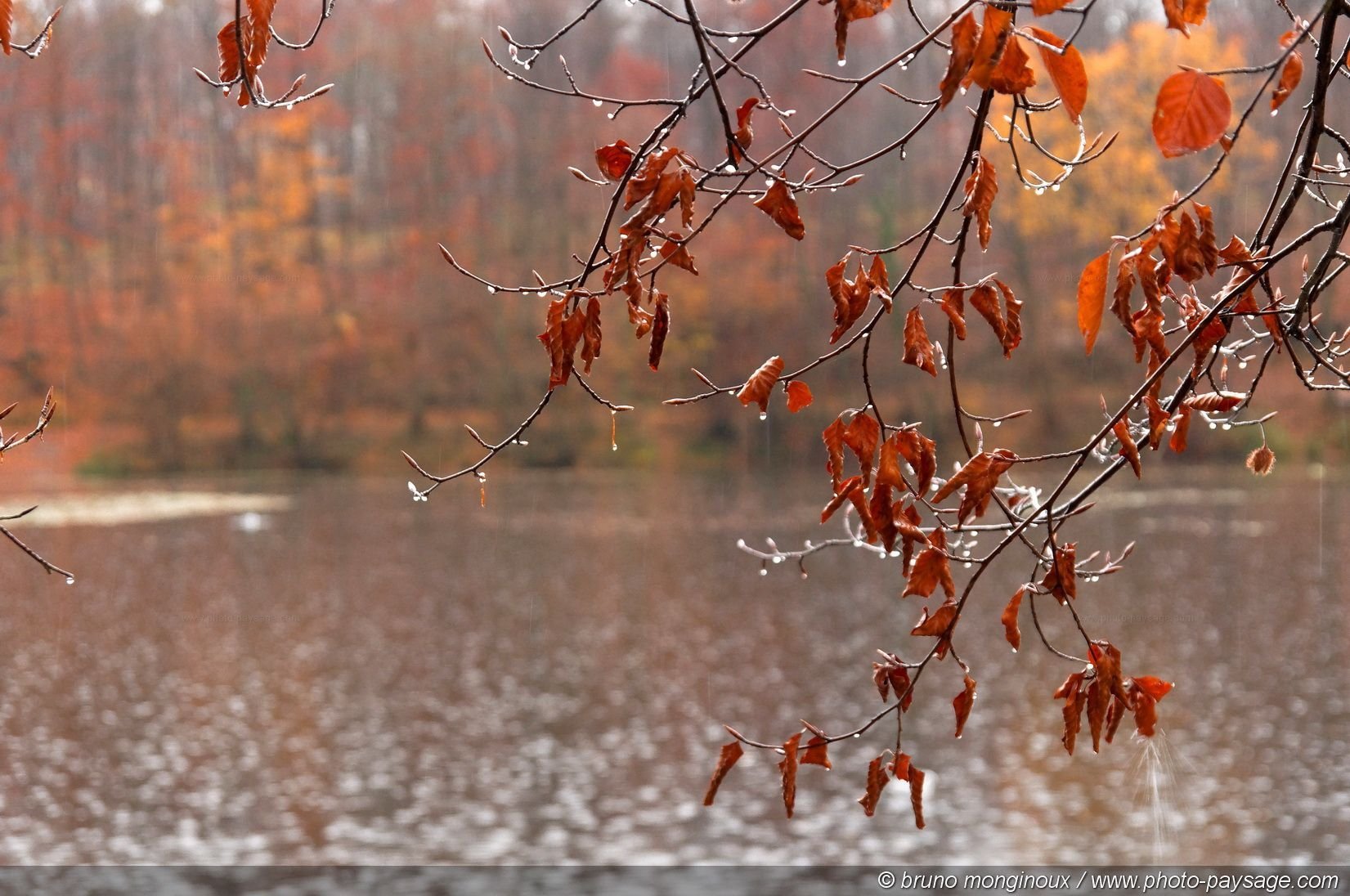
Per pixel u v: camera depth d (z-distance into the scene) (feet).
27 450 136.15
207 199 149.89
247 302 146.41
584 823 35.91
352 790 39.06
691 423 137.59
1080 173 77.05
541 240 148.87
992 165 5.64
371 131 154.81
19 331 140.36
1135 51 74.38
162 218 147.84
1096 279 5.86
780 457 134.21
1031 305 116.06
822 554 83.10
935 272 111.55
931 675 52.54
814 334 134.62
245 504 111.55
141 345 141.79
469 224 149.79
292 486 125.59
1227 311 6.48
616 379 139.44
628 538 89.81
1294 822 34.09
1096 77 75.31
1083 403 116.88
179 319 143.95
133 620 65.05
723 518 97.40
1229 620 59.98
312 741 44.39
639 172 5.89
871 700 48.60
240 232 149.18
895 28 108.37
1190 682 49.16
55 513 103.65
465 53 152.35
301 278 148.56
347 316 146.30
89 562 81.20
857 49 112.06
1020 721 45.52
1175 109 5.20
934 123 121.19
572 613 66.03
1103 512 94.73
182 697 50.31
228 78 6.10
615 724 46.16
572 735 44.83
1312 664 51.52
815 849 33.58
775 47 102.83
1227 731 42.78
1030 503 7.38
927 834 34.55
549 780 39.91
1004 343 5.76
